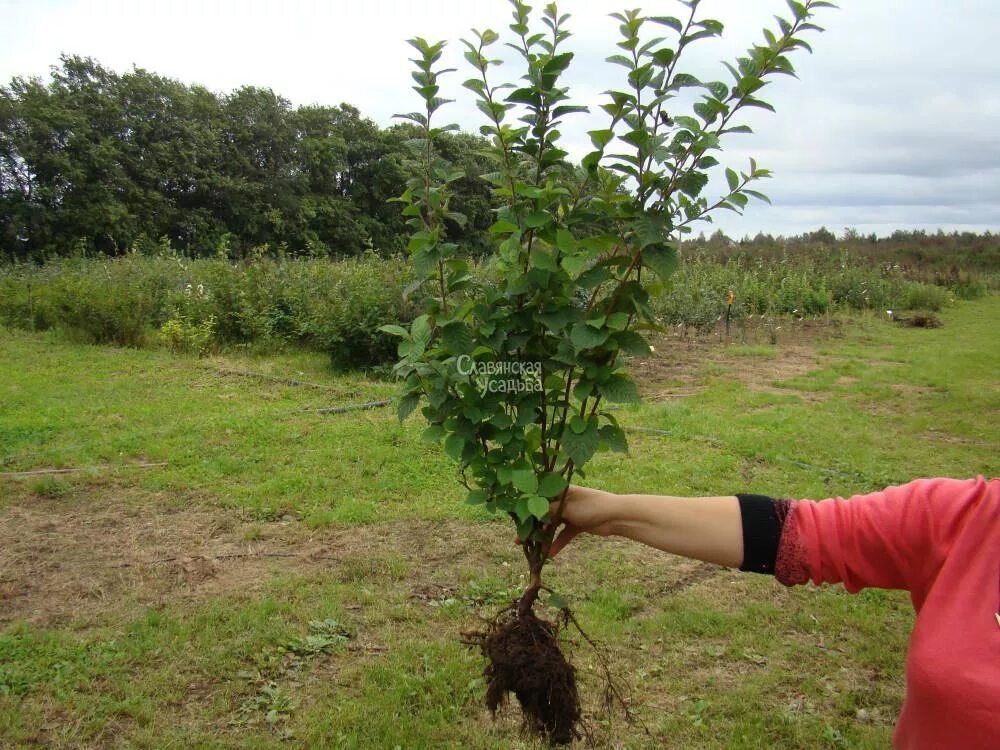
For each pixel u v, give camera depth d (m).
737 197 1.72
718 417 8.10
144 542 4.72
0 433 6.67
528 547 1.91
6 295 13.20
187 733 2.98
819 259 24.09
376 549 4.70
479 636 2.18
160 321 12.41
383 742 2.98
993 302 25.16
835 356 12.79
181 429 6.95
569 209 1.87
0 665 3.32
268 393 8.63
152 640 3.57
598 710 3.22
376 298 9.91
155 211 30.45
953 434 7.81
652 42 1.68
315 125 36.16
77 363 9.95
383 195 37.47
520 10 1.81
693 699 3.32
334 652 3.57
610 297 1.74
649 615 4.03
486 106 1.82
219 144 32.84
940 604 1.15
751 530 1.42
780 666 3.58
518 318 1.81
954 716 1.08
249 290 11.87
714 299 15.28
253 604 3.93
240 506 5.29
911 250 34.09
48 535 4.77
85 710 3.07
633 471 6.19
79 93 29.47
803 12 1.60
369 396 8.56
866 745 3.03
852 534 1.31
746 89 1.61
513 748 2.97
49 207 27.58
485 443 1.92
